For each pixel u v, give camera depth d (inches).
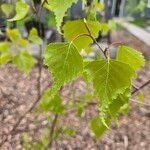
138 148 170.1
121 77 33.1
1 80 188.2
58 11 30.3
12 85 185.3
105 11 108.4
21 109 159.8
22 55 106.2
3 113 153.0
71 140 165.0
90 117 179.9
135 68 39.9
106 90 33.0
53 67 33.2
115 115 37.4
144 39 337.7
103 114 32.8
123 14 203.6
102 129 50.3
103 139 170.7
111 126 181.3
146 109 197.6
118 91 32.9
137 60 39.6
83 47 40.8
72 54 33.2
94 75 33.3
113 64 33.4
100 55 42.1
